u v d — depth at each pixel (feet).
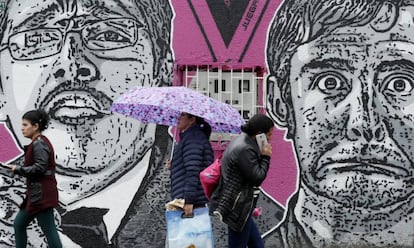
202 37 23.77
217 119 18.25
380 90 23.59
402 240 23.40
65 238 23.68
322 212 23.54
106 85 23.79
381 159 23.49
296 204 23.61
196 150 18.47
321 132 23.62
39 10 23.86
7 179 23.82
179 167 18.84
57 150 23.73
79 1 23.85
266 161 17.65
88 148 23.77
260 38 23.72
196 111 18.11
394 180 23.49
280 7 23.75
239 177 17.49
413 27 23.59
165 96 18.49
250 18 23.77
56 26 23.88
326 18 23.70
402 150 23.48
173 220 18.29
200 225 18.25
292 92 23.70
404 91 23.57
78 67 23.80
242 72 23.72
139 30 23.85
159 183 23.71
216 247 23.50
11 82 23.81
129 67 23.84
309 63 23.70
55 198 19.63
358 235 23.48
